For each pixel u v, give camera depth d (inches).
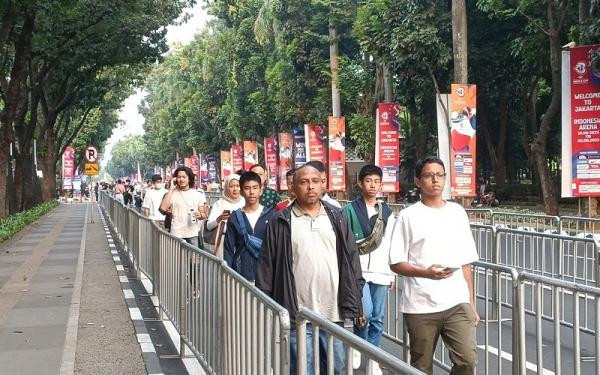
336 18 1352.1
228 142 2797.7
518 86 1268.5
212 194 2000.5
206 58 2632.9
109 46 1054.4
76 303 419.5
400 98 1234.6
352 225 251.0
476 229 518.9
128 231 645.9
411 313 193.8
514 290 227.5
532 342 269.9
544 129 904.3
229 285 206.5
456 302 191.0
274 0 1530.5
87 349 309.7
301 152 1609.3
